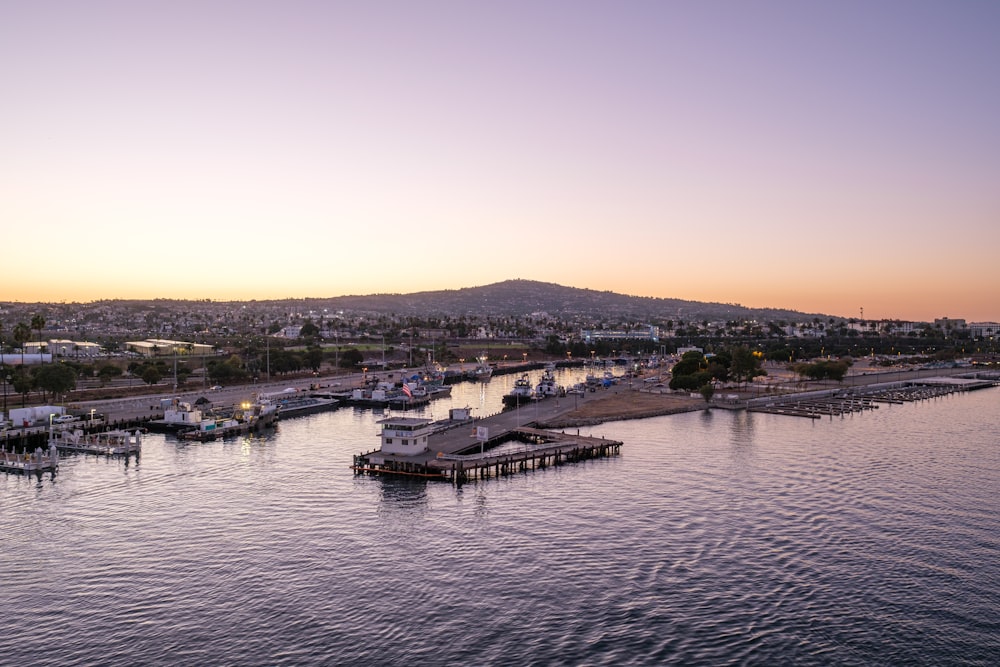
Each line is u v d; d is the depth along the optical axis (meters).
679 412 188.12
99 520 88.25
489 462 114.75
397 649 57.94
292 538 82.75
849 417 180.75
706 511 93.12
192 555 77.00
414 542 81.75
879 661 56.12
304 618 63.06
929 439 146.62
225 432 150.88
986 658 56.41
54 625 61.44
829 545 80.25
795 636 59.97
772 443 142.12
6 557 75.94
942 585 69.56
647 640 59.41
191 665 55.41
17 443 134.00
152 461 122.44
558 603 66.12
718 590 68.81
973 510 93.19
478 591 68.69
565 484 108.19
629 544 80.94
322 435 152.50
